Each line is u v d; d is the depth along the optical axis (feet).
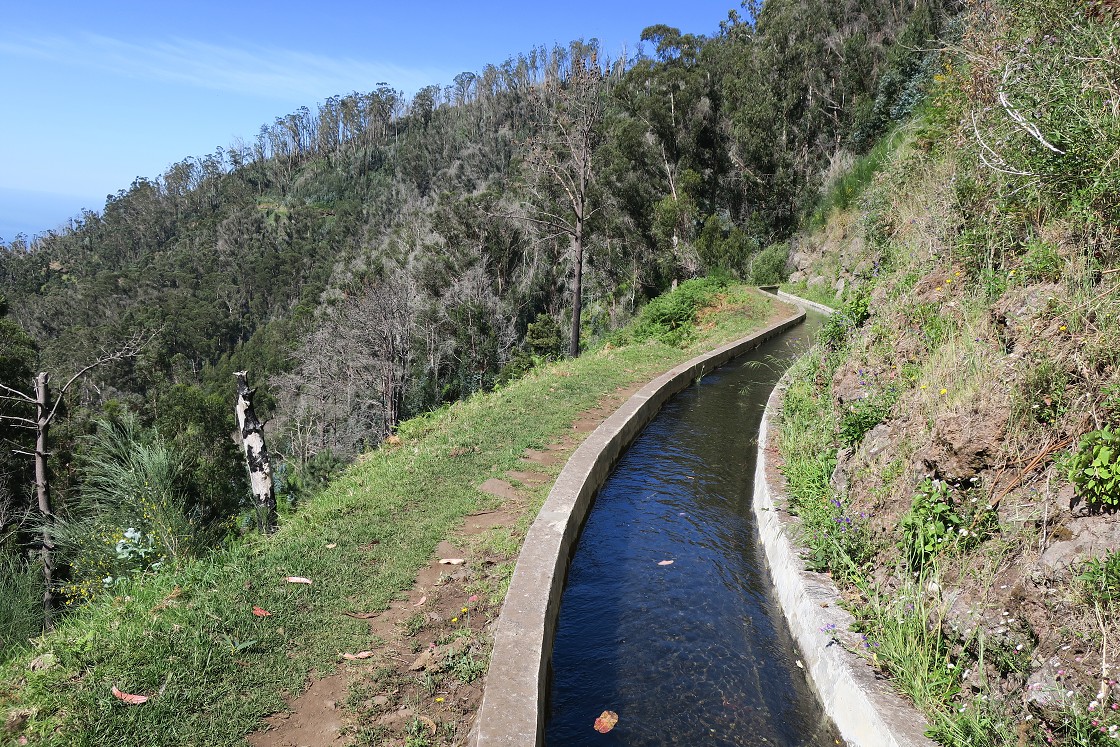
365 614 13.02
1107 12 15.89
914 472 12.71
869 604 11.78
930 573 11.36
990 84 19.12
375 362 93.91
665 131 129.70
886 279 22.36
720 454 24.73
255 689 10.71
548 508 17.22
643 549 17.58
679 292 57.82
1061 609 8.99
